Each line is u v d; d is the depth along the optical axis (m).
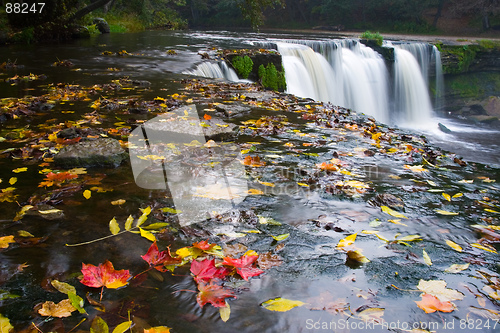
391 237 2.21
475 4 35.84
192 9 54.62
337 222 2.36
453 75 24.77
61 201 2.50
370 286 1.75
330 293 1.68
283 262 1.91
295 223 2.32
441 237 2.24
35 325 1.44
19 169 3.05
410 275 1.84
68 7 18.98
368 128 5.04
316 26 43.72
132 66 10.39
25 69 9.50
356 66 17.88
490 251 2.10
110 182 2.84
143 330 1.43
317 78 15.39
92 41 17.73
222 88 7.57
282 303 1.59
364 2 41.88
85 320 1.48
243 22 51.22
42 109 5.28
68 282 1.71
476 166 3.88
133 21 30.91
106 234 2.12
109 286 1.67
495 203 2.81
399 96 20.41
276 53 12.42
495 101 24.14
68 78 8.33
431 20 40.19
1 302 1.56
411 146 4.29
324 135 4.51
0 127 4.37
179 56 12.48
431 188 3.04
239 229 2.22
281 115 5.47
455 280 1.82
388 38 26.55
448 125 19.72
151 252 1.88
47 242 2.03
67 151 3.20
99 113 5.10
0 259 1.86
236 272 1.81
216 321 1.50
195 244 1.97
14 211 2.36
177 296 1.64
